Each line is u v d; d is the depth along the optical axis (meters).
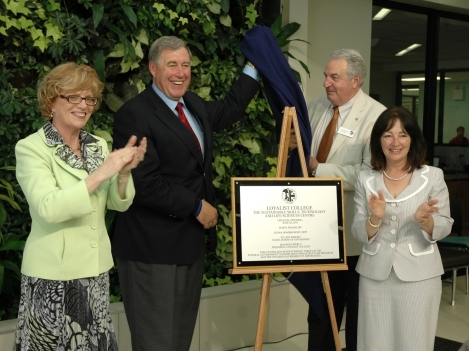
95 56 3.32
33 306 2.01
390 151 2.44
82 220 2.04
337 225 2.65
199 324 3.47
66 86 1.96
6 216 3.09
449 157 5.84
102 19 3.31
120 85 3.56
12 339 2.85
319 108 3.21
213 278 3.89
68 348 2.00
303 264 2.60
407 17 5.38
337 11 4.51
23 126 3.21
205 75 3.75
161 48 2.58
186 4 3.55
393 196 2.46
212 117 2.88
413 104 5.58
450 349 3.68
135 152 1.98
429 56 5.59
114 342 2.19
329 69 2.93
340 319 3.16
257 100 3.83
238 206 2.57
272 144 4.07
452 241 4.75
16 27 3.06
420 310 2.38
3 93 3.05
